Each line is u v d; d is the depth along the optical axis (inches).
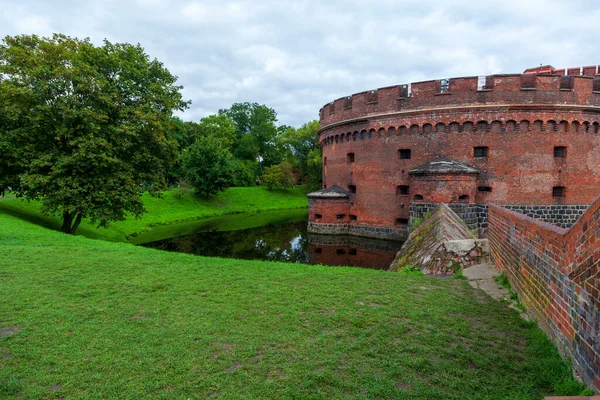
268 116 3275.1
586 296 173.8
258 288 340.2
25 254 462.0
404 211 994.7
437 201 842.8
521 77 883.4
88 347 217.3
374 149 1043.3
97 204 810.8
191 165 2033.7
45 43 785.6
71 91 788.0
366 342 228.7
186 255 513.3
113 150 817.5
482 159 909.8
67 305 286.5
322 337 235.0
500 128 898.1
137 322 254.5
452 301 310.8
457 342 232.7
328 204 1123.9
